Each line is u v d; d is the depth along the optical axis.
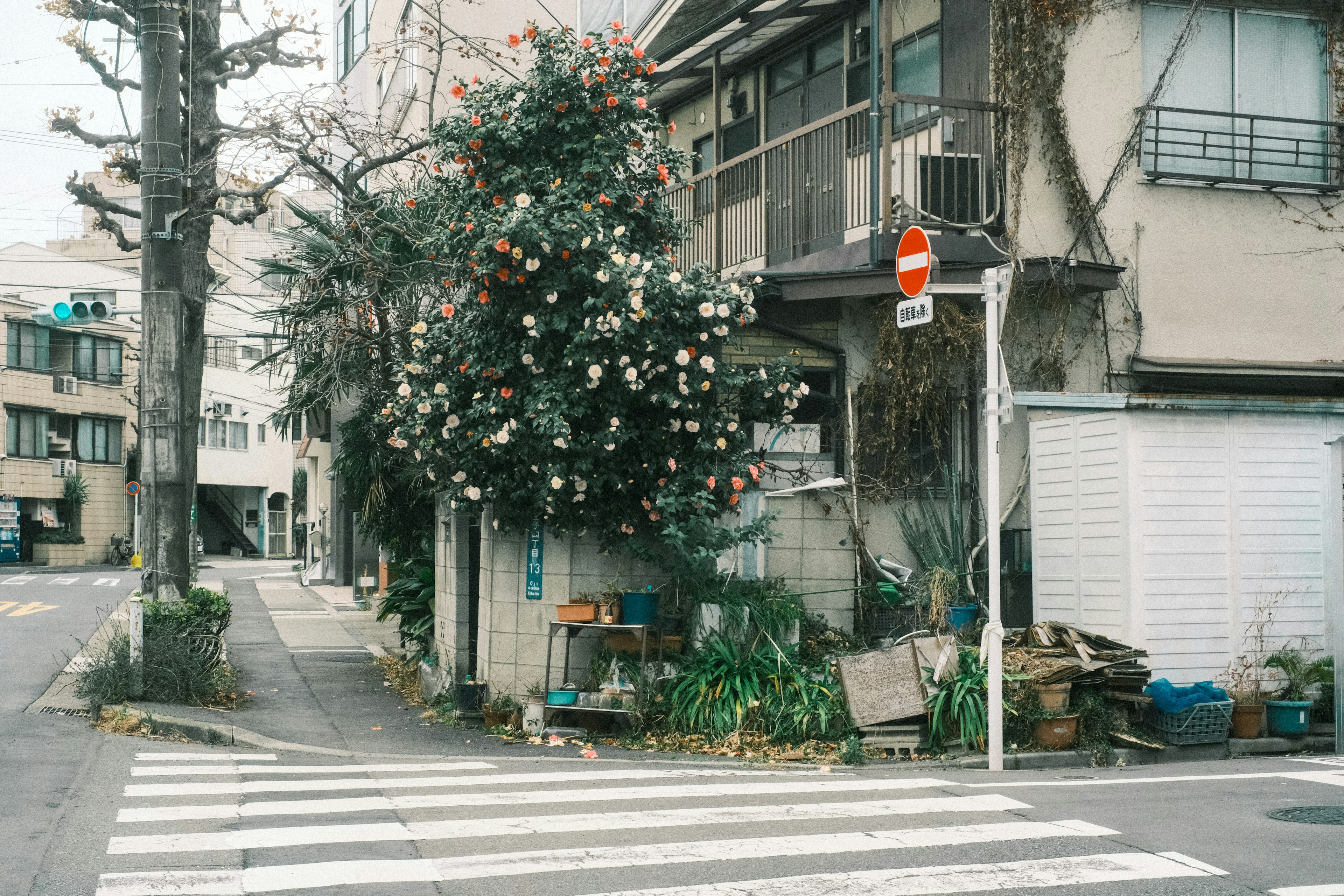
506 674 10.42
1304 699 10.16
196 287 14.73
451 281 10.83
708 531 9.77
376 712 11.44
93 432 44.88
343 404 21.67
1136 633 10.07
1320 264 12.71
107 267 45.12
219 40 15.66
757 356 12.04
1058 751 9.02
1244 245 12.50
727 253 14.34
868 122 11.93
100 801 7.01
